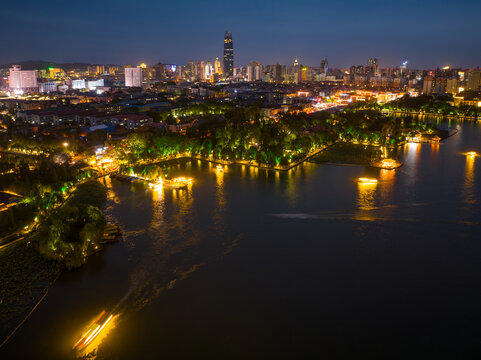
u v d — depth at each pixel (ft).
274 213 654.94
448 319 400.47
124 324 392.47
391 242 552.41
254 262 501.97
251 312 411.13
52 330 379.76
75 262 479.00
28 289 432.66
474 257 512.22
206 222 617.21
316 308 417.49
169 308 416.05
